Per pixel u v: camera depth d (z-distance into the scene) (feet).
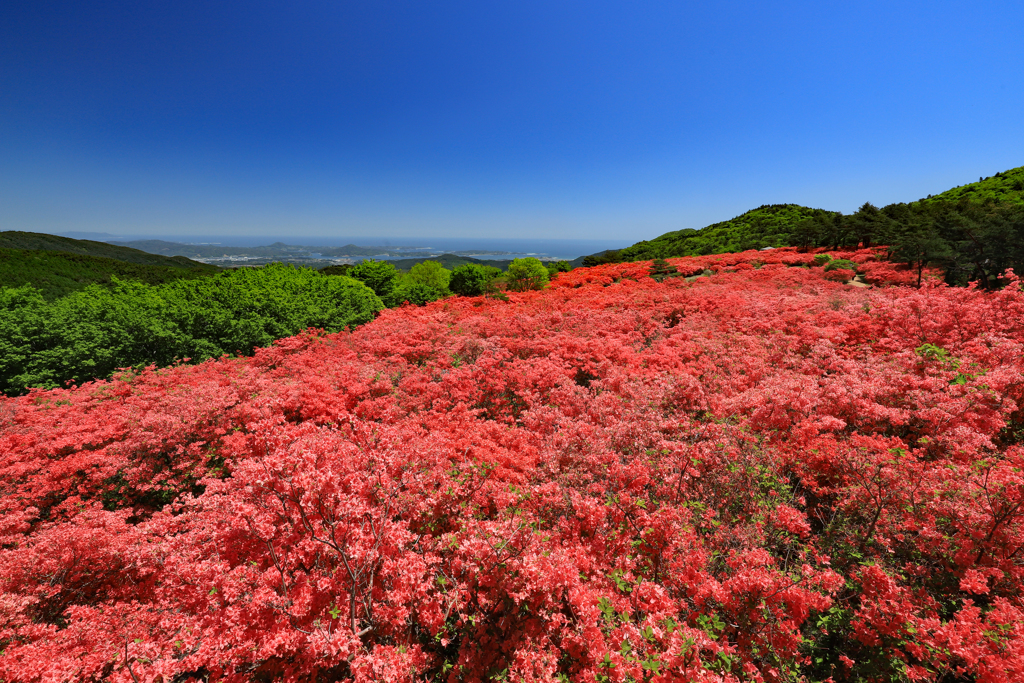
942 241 70.85
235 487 17.29
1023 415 19.97
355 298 86.63
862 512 14.96
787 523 13.78
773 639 10.08
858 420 21.25
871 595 11.40
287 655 10.39
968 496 13.78
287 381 38.91
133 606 14.26
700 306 61.05
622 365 37.27
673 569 12.39
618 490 16.28
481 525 12.95
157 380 42.80
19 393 47.98
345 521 12.18
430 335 54.90
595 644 9.30
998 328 30.50
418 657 9.90
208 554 14.24
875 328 36.73
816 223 140.56
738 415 23.24
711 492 16.56
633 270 110.22
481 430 24.03
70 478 23.72
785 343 38.04
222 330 61.93
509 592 10.38
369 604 10.80
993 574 11.43
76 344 50.75
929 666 10.09
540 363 36.42
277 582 11.46
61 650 11.73
